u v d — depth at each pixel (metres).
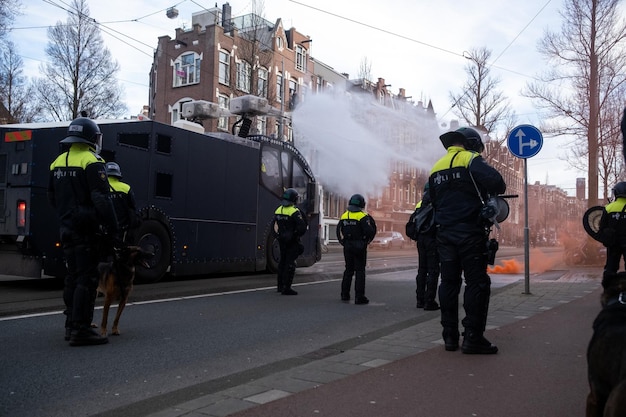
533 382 4.35
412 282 12.54
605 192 28.19
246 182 12.77
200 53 37.03
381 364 4.96
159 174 10.60
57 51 26.16
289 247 10.03
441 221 5.43
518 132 9.85
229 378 4.72
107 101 27.30
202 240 11.55
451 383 4.34
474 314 5.27
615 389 2.55
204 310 8.06
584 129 20.41
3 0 20.27
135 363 5.16
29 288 9.97
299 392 4.15
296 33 40.00
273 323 7.25
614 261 7.38
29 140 9.22
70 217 5.67
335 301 9.33
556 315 7.43
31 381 4.55
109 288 6.12
